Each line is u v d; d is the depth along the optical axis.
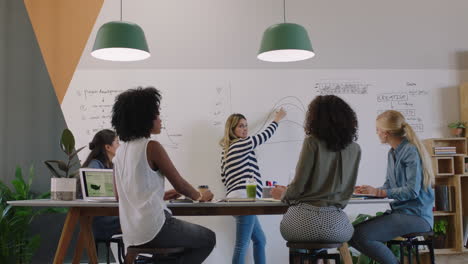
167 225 2.26
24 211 3.89
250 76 4.32
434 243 4.17
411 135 2.90
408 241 2.84
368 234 2.72
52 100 4.27
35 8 4.32
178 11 4.34
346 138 2.26
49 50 4.29
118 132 2.34
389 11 4.47
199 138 4.25
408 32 4.47
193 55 4.31
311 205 2.30
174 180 2.31
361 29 4.43
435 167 4.20
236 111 4.29
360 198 2.66
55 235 4.22
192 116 4.27
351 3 4.44
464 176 4.29
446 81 4.47
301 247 2.31
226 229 4.19
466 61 4.50
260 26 4.36
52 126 4.26
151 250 2.26
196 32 4.33
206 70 4.31
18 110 4.27
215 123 4.27
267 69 4.34
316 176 2.29
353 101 4.38
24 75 4.29
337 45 4.40
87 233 2.90
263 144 4.27
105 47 3.01
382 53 4.43
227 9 4.36
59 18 4.30
